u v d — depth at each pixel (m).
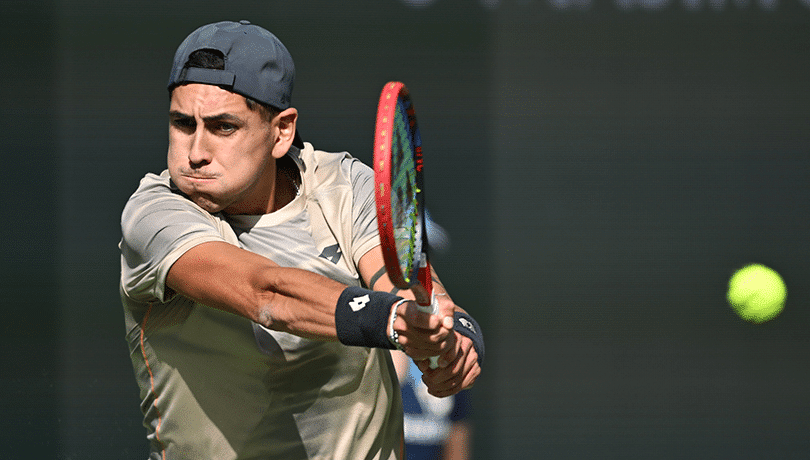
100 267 30.52
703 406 24.50
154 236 6.33
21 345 25.78
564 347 27.86
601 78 34.66
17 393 22.95
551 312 30.08
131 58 33.41
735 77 34.72
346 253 7.12
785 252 32.94
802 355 27.92
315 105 33.84
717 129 34.78
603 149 34.19
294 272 5.81
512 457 21.47
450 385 6.38
